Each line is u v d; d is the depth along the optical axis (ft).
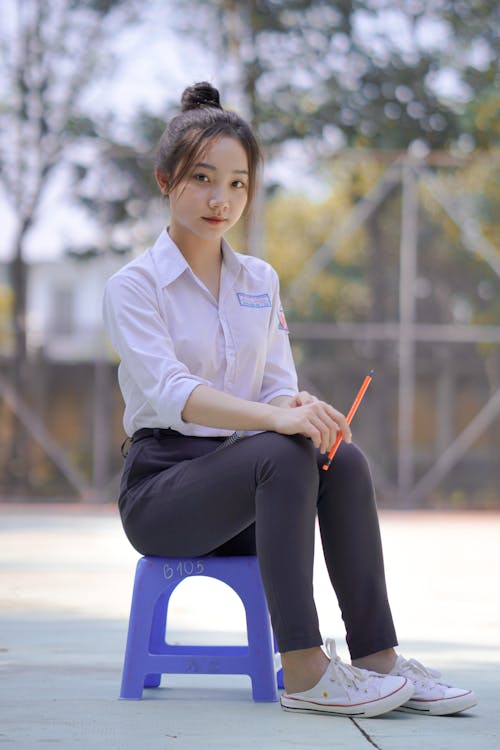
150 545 7.85
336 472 7.45
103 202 32.35
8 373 31.86
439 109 40.16
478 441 33.32
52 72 39.29
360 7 39.88
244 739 6.59
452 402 33.42
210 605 13.34
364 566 7.50
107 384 31.45
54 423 31.55
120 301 7.97
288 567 7.19
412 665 7.49
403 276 31.17
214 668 7.81
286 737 6.65
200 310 8.11
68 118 38.99
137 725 6.96
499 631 11.50
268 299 8.34
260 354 8.23
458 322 34.94
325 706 7.25
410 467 31.73
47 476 31.50
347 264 35.81
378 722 7.11
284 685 7.66
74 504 31.24
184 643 10.36
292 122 39.50
